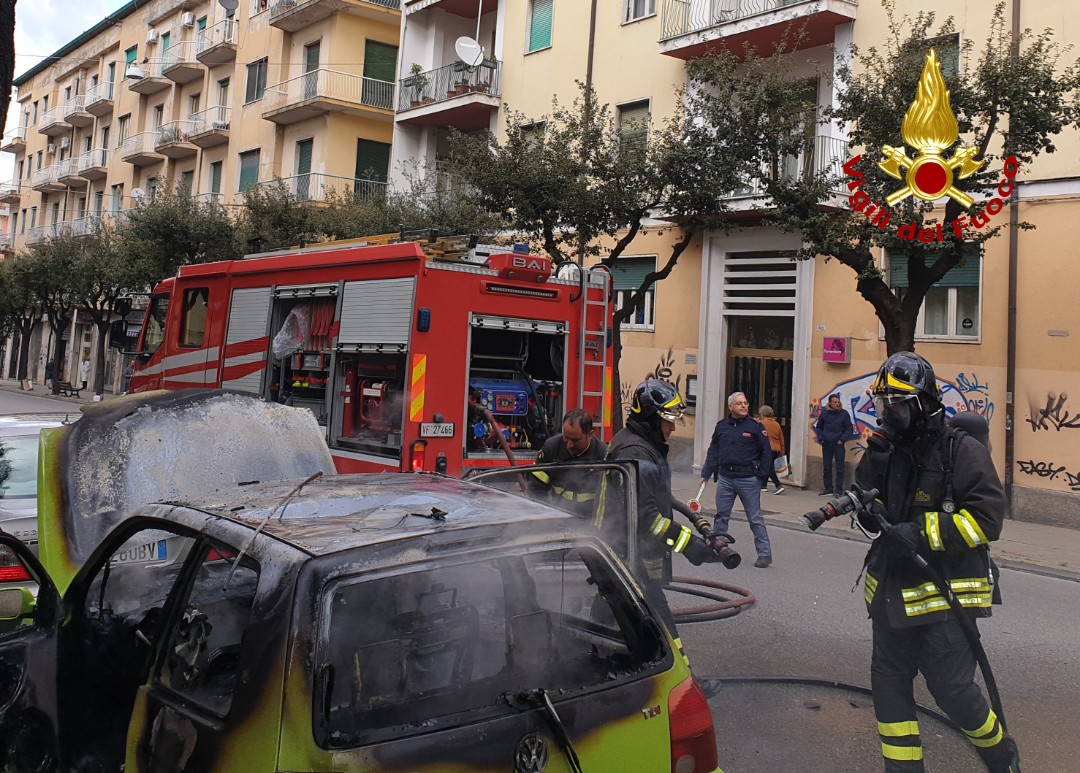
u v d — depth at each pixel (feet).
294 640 7.04
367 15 91.81
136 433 16.10
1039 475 42.22
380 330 25.53
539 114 68.69
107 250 103.86
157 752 7.99
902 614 10.94
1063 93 38.32
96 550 10.53
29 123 168.76
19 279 122.93
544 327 27.14
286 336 29.58
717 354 56.44
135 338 39.91
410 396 24.38
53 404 98.73
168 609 8.87
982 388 44.24
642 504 13.25
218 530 8.57
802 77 53.06
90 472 15.11
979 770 13.14
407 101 79.92
